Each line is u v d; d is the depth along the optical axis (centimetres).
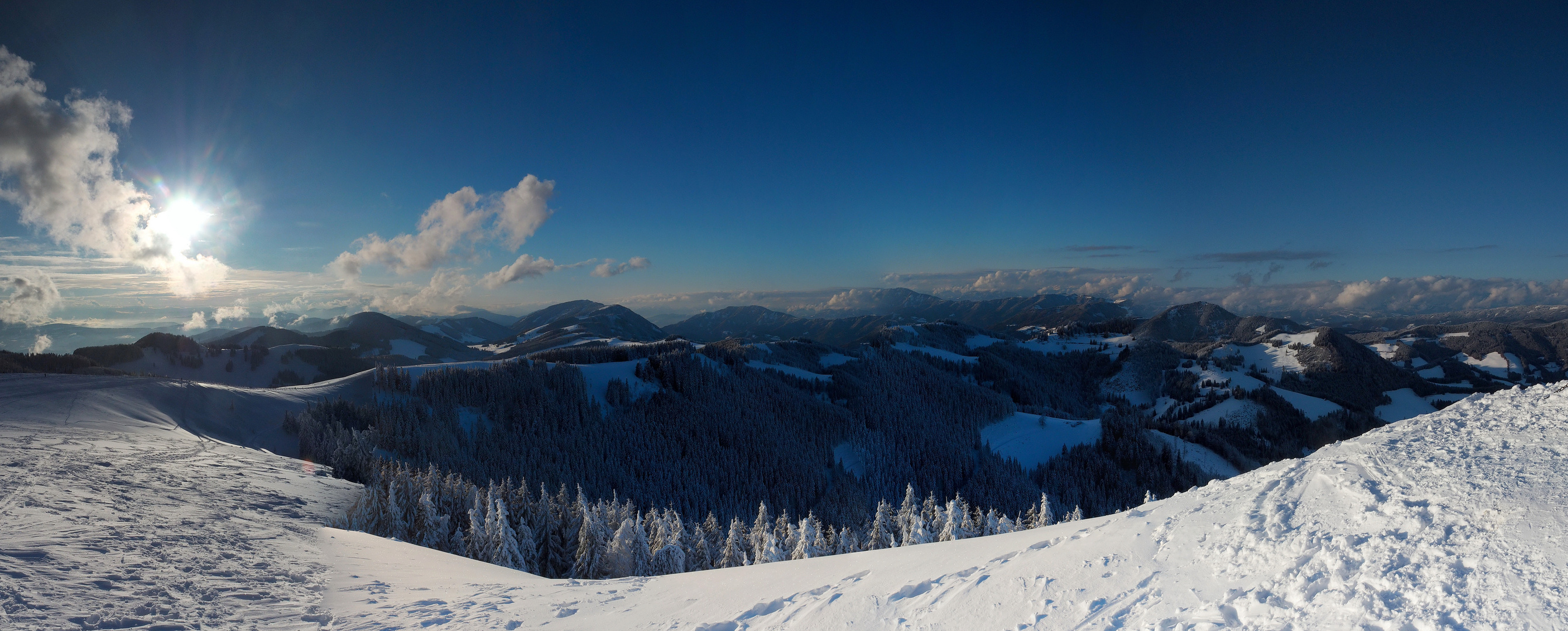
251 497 3431
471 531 3878
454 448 10656
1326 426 18088
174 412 8606
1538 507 806
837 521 11238
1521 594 645
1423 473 1023
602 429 14838
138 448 4622
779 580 1527
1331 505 1010
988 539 1645
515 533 4466
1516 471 936
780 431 16150
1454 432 1201
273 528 2595
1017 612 959
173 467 3878
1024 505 12444
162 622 1202
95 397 7725
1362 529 894
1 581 1259
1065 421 19312
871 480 14662
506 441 12294
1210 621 780
